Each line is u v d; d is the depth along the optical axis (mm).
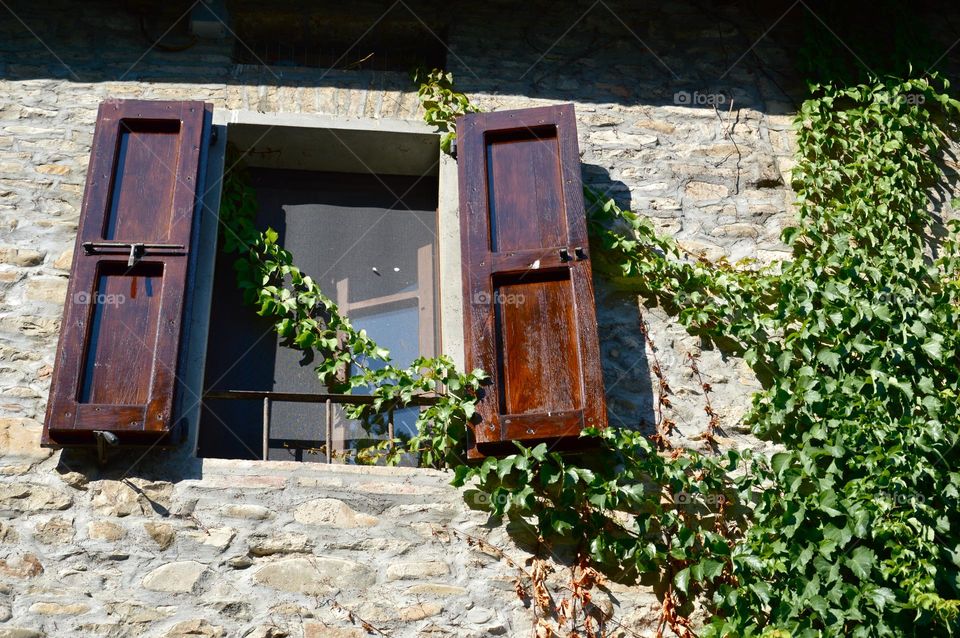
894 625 4277
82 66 5680
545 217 5066
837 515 4441
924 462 4617
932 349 4965
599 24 6066
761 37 6102
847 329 5039
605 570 4543
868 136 5797
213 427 4984
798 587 4371
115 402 4527
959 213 5727
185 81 5691
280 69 5809
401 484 4641
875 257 5410
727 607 4480
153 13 5863
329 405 4848
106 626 4223
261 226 5602
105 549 4383
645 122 5781
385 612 4363
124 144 5137
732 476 4809
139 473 4555
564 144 5223
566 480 4578
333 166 5781
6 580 4281
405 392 4867
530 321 4836
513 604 4438
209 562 4391
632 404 4973
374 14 5910
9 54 5672
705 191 5605
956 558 4465
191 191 5016
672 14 6137
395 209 5715
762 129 5828
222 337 5195
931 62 6086
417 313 5391
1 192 5254
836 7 6152
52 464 4566
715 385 5066
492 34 5965
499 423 4621
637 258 5297
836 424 4734
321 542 4473
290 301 5172
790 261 5312
